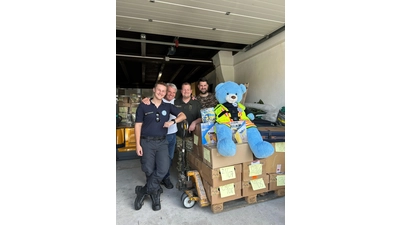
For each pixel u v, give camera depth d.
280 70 3.05
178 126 2.79
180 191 2.43
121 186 2.62
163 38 3.64
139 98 4.75
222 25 2.84
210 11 2.43
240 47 4.10
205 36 3.27
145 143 1.95
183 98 2.74
